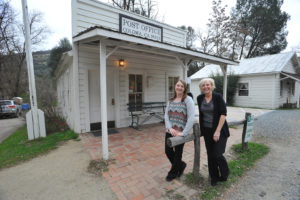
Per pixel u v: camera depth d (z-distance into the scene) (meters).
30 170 2.66
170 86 6.93
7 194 2.05
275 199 1.97
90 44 4.52
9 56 16.47
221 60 5.75
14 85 18.11
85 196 1.99
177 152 2.16
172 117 2.22
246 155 3.22
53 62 22.00
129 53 5.46
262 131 5.13
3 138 5.87
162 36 5.85
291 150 3.56
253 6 21.75
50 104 7.17
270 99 10.77
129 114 5.60
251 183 2.31
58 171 2.61
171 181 2.28
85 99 4.66
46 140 4.23
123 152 3.31
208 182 2.27
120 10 5.09
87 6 4.49
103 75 2.94
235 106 12.34
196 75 15.65
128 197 1.95
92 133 4.62
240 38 19.05
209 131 2.21
